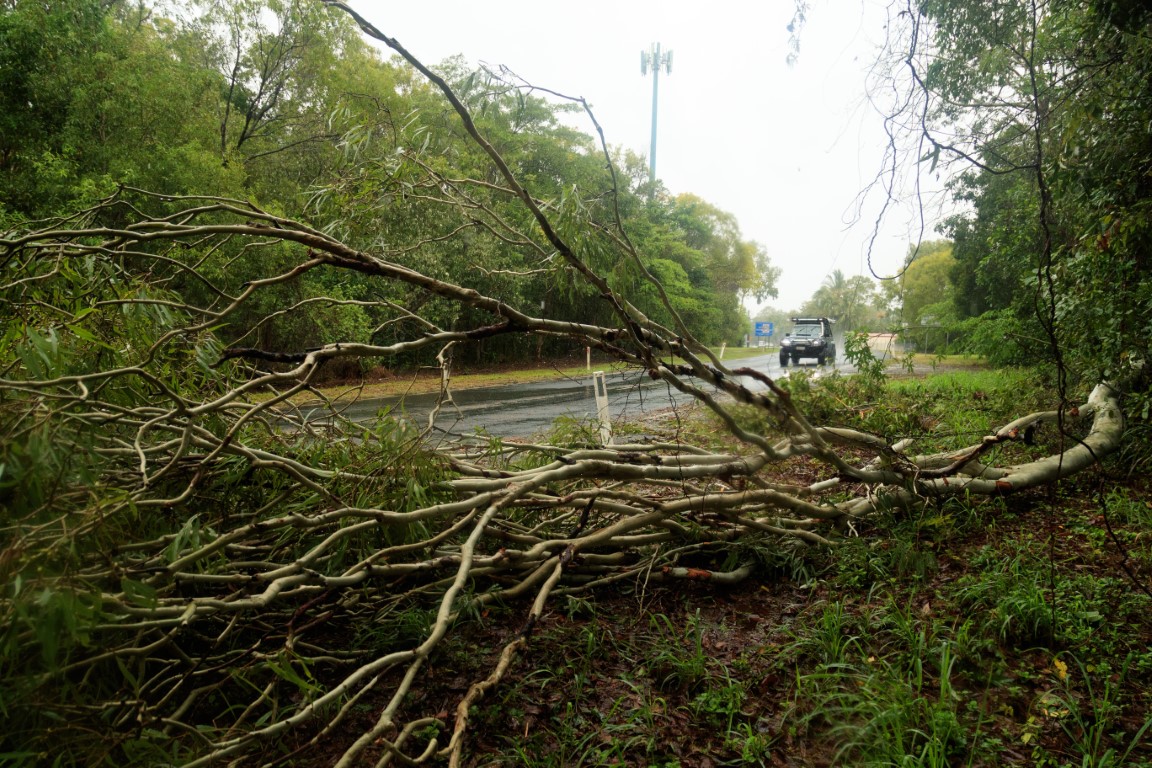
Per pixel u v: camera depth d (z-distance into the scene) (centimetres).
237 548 296
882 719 240
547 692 286
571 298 373
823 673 279
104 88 1398
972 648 299
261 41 1861
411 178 354
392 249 382
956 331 1587
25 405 212
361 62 2050
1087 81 520
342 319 1511
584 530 415
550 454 476
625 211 3309
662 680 294
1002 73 525
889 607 340
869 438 419
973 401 937
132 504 219
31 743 188
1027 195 803
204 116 1630
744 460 320
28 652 198
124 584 188
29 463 184
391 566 290
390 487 334
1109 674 280
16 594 162
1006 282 1490
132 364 292
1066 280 606
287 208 1728
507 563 328
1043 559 393
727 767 238
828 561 407
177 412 260
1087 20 520
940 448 673
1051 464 500
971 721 256
